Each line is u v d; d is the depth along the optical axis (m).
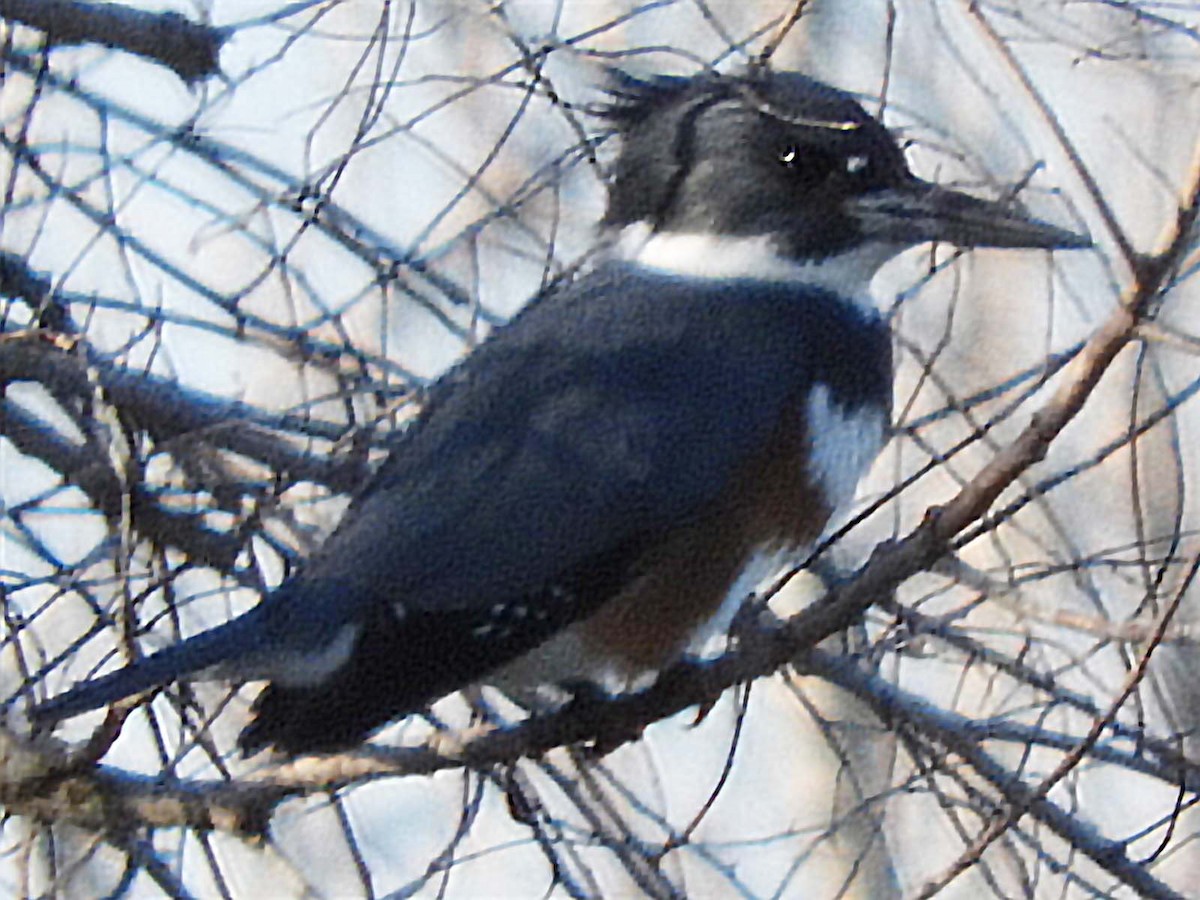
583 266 8.53
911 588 8.68
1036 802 7.40
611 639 7.80
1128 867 7.92
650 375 8.02
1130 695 7.42
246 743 7.42
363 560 7.58
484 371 8.03
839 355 8.20
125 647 7.29
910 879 8.15
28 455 8.09
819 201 8.29
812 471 8.12
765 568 8.07
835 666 8.11
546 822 7.88
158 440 8.27
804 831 8.21
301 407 8.46
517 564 7.70
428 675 7.60
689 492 7.91
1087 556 8.37
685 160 8.40
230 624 7.39
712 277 8.27
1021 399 7.64
